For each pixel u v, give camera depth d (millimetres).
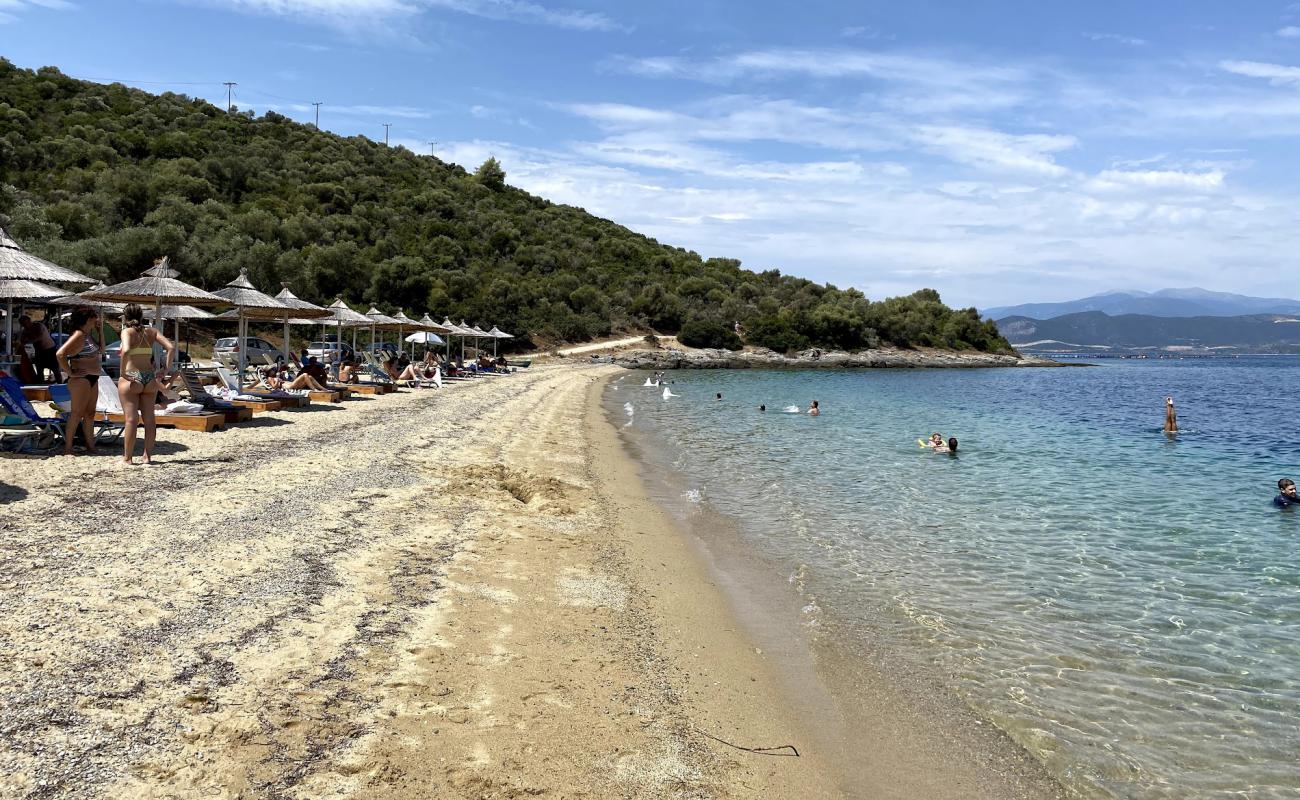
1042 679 5516
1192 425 25609
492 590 6238
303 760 3441
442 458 12188
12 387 9094
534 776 3607
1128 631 6512
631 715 4434
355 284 55188
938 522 10492
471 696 4316
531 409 23359
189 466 9328
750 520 10391
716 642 5906
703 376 55750
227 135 66875
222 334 41312
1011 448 18844
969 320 95188
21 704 3561
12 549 5684
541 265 74250
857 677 5449
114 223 43094
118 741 3375
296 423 14641
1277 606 7203
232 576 5625
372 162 79188
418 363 33531
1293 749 4617
